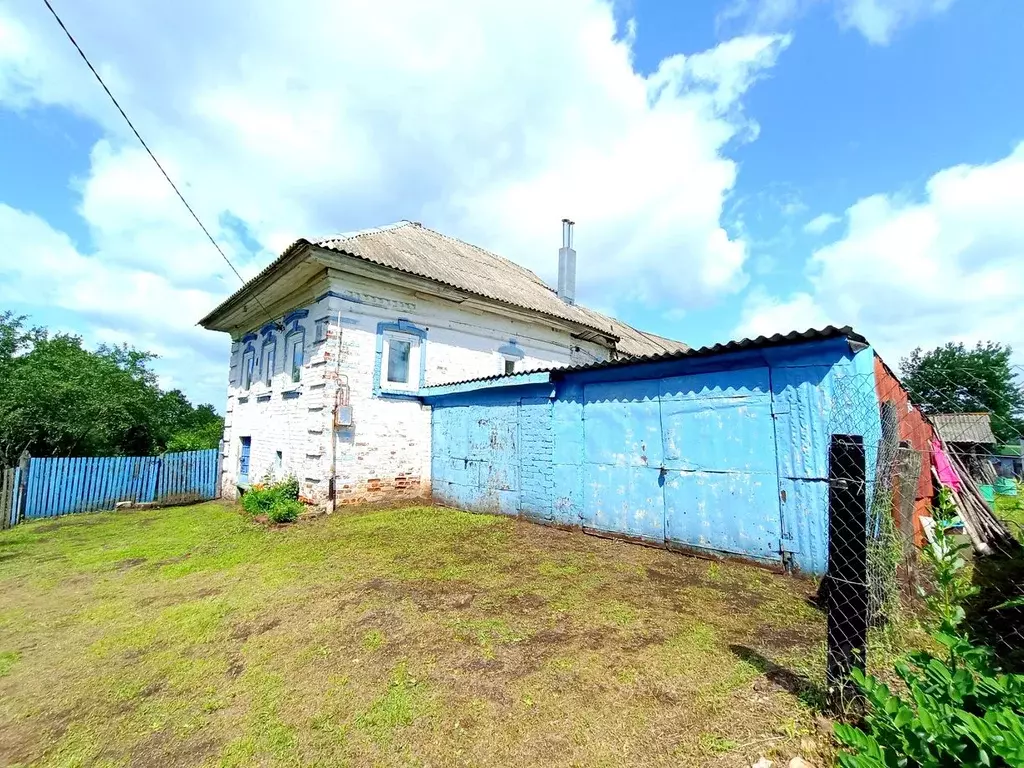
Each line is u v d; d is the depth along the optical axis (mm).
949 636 2148
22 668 3484
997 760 1433
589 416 7160
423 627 3838
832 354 4871
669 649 3303
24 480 11039
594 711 2650
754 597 4309
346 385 9156
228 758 2424
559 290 17234
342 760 2373
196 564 6066
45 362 16531
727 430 5609
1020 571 4660
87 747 2574
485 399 9039
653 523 6238
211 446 22844
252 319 12898
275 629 3945
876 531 3043
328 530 7562
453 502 9578
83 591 5234
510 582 4883
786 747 2242
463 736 2498
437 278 10148
